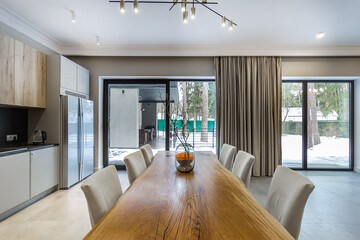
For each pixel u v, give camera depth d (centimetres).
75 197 259
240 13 245
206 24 275
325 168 402
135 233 72
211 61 377
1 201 194
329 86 407
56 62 283
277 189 120
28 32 279
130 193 113
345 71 369
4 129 252
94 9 238
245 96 366
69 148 289
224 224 79
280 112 362
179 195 110
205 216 86
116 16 254
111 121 425
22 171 219
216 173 158
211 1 218
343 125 408
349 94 408
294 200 98
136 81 400
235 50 359
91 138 351
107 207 106
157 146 425
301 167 405
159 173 157
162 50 361
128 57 378
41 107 273
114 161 420
